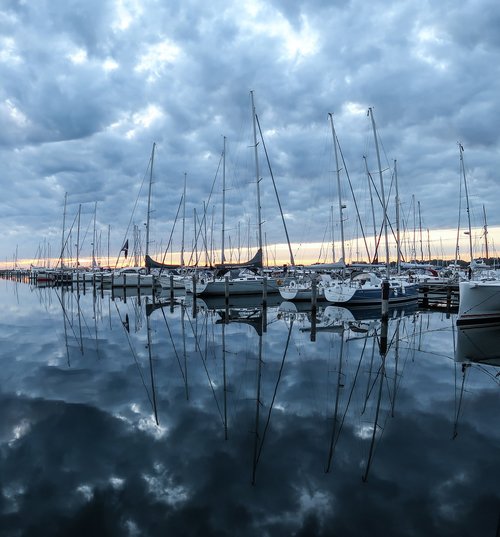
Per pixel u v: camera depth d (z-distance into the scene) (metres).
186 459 6.64
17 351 14.73
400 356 14.42
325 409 9.08
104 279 57.28
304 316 25.64
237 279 36.03
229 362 13.42
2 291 53.31
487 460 6.70
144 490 5.73
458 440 7.46
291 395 10.05
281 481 6.00
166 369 12.41
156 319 24.16
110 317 25.00
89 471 6.23
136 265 70.81
